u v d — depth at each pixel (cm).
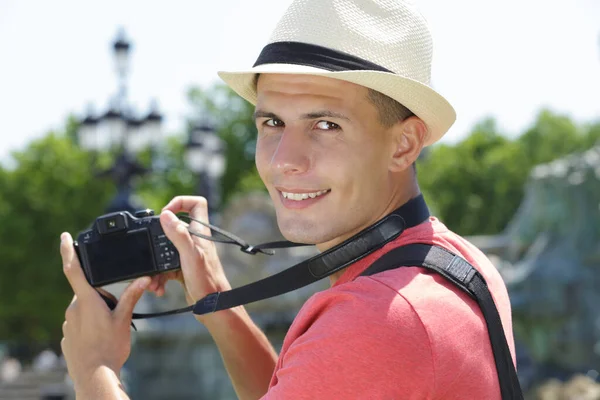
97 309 212
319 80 186
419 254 184
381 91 186
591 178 1122
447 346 167
